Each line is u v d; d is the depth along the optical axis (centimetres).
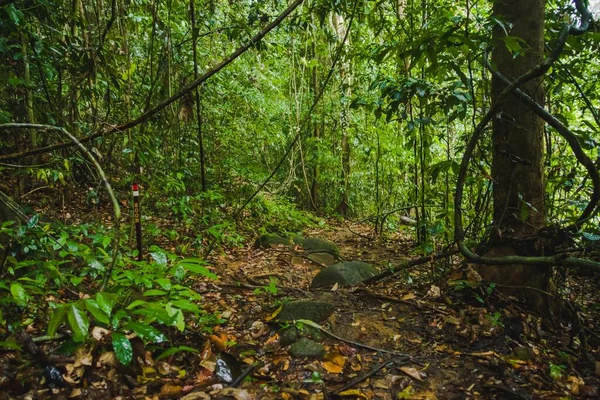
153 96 559
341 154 877
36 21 435
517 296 307
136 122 352
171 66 570
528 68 303
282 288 368
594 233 303
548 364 251
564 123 354
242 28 508
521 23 304
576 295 347
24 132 458
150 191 505
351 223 827
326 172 902
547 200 337
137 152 455
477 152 362
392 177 721
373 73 693
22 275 268
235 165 698
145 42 598
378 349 263
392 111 359
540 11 304
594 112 348
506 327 283
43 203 452
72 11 446
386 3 640
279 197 786
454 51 282
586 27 262
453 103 323
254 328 285
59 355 205
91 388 194
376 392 221
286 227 669
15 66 402
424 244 399
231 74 712
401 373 239
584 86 427
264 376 227
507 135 312
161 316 196
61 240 258
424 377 235
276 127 823
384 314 309
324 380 230
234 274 407
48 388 189
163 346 241
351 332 284
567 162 391
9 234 244
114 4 435
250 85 741
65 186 471
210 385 212
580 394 225
